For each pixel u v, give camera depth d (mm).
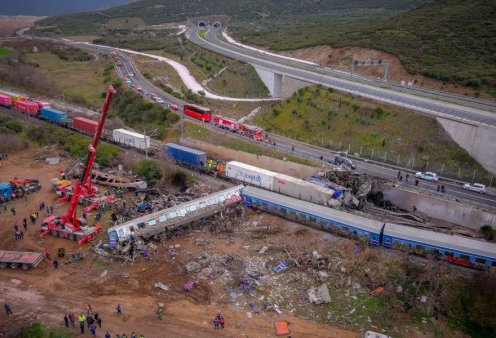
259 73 125125
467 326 45812
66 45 188250
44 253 54125
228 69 135125
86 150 81875
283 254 54750
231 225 61406
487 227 58375
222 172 75375
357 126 86938
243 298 47531
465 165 73250
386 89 97875
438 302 47875
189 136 88062
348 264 52406
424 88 103875
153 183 71688
